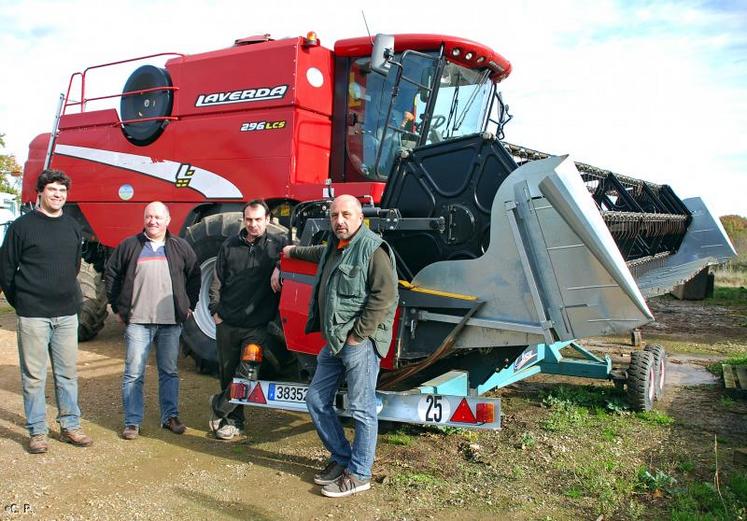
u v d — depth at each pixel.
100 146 7.71
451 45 5.89
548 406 5.64
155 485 3.95
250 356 4.61
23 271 4.31
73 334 4.58
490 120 7.04
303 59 6.11
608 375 5.73
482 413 3.86
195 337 6.45
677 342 9.16
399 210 4.67
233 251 4.66
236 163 6.45
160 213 4.75
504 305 4.09
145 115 7.20
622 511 3.63
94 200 7.77
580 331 3.82
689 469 4.24
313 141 6.24
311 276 4.66
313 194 5.89
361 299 3.69
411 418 4.05
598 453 4.52
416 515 3.57
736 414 5.52
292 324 4.75
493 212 4.07
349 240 3.77
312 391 3.94
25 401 4.40
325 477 3.97
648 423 5.23
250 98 6.37
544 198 3.86
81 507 3.63
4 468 4.13
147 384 6.29
